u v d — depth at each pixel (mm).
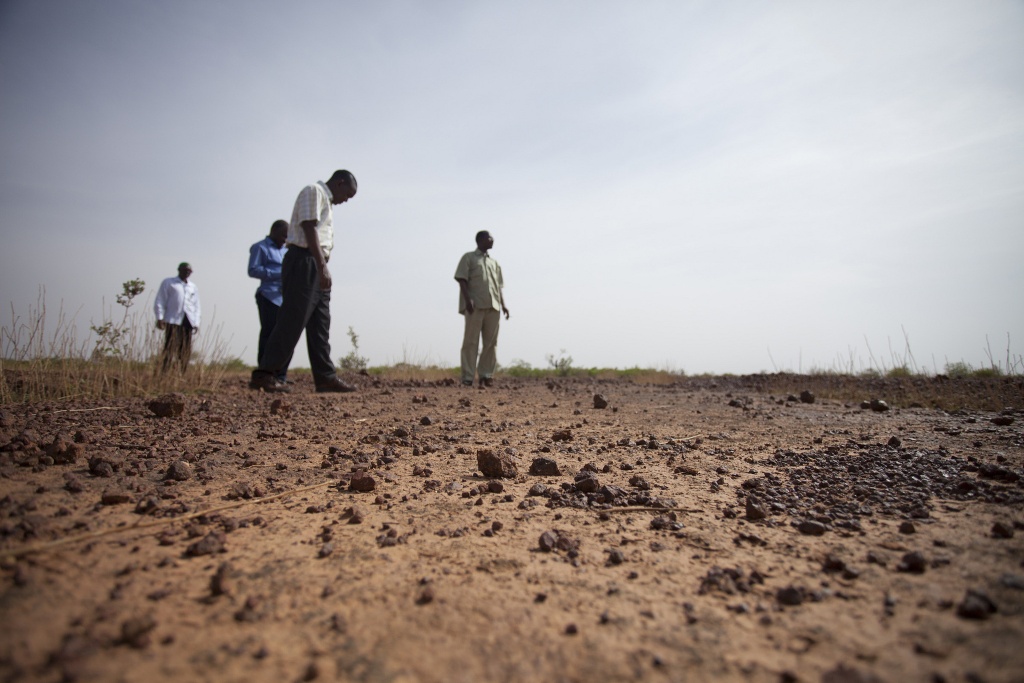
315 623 1479
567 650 1366
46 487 2535
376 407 5805
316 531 2150
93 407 5191
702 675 1265
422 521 2281
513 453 3598
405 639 1410
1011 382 7934
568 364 13586
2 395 5375
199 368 7602
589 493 2693
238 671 1264
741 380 11086
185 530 2109
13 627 1393
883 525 2227
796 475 3064
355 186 6703
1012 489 2680
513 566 1851
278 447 3691
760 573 1796
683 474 3123
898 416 5453
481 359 8938
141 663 1275
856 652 1337
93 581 1660
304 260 6383
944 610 1518
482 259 8648
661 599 1629
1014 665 1247
